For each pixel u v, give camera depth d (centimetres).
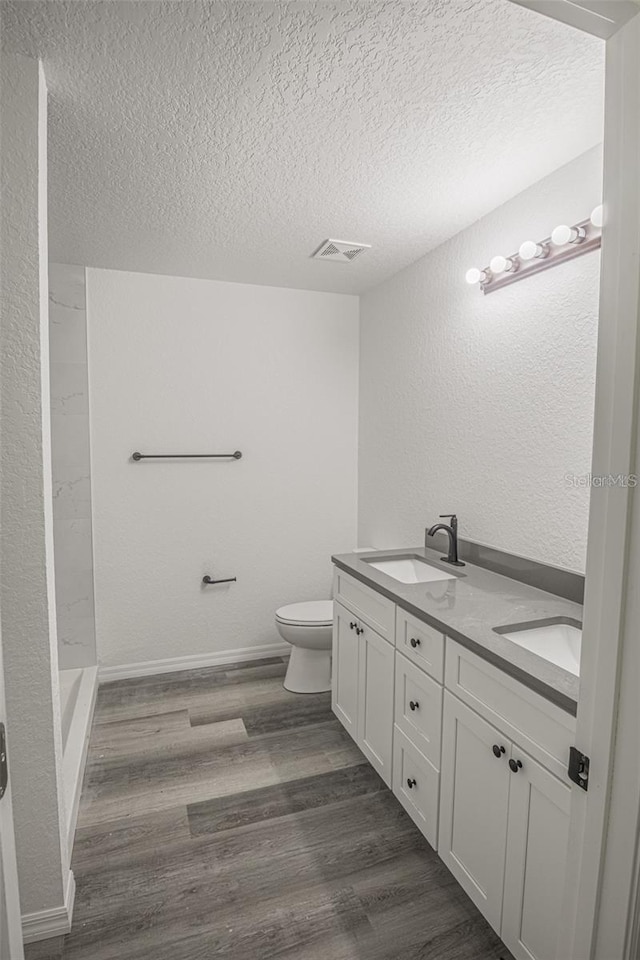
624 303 69
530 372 195
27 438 129
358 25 117
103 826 182
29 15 114
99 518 289
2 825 60
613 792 73
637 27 67
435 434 256
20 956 64
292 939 141
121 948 139
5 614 132
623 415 69
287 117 151
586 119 153
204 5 112
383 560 244
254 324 310
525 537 201
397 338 288
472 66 131
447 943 140
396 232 233
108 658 297
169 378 296
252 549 321
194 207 207
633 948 72
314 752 228
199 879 160
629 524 69
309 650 286
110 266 275
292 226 226
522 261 193
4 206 124
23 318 126
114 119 151
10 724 135
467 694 145
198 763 219
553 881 114
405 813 189
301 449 327
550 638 157
